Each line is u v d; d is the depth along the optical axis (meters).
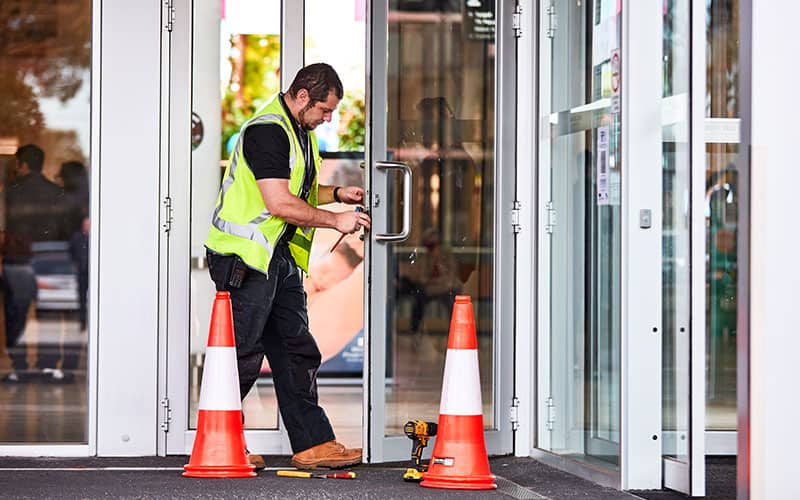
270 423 10.58
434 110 10.07
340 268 15.65
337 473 9.08
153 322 10.42
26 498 8.04
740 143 7.10
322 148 15.33
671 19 8.64
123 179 10.42
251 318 9.30
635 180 8.55
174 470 9.51
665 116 8.74
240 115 10.63
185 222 10.47
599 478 8.95
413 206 10.00
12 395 10.51
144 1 10.45
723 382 10.80
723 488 8.83
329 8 15.02
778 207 7.07
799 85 7.06
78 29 10.59
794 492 7.07
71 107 10.59
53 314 10.61
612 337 8.91
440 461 8.61
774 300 7.07
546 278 10.23
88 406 10.45
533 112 10.31
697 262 8.34
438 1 10.06
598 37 9.12
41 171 10.62
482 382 10.38
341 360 15.72
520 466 9.82
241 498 8.06
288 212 9.14
